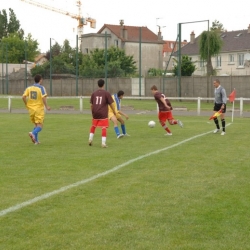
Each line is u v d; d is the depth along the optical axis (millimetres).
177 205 7438
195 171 10180
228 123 23172
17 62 95438
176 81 46781
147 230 6254
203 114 30703
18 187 8609
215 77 44531
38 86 14680
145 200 7734
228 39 72250
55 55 74312
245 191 8344
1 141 15516
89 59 65375
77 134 17781
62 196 7953
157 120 24922
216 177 9555
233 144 14766
